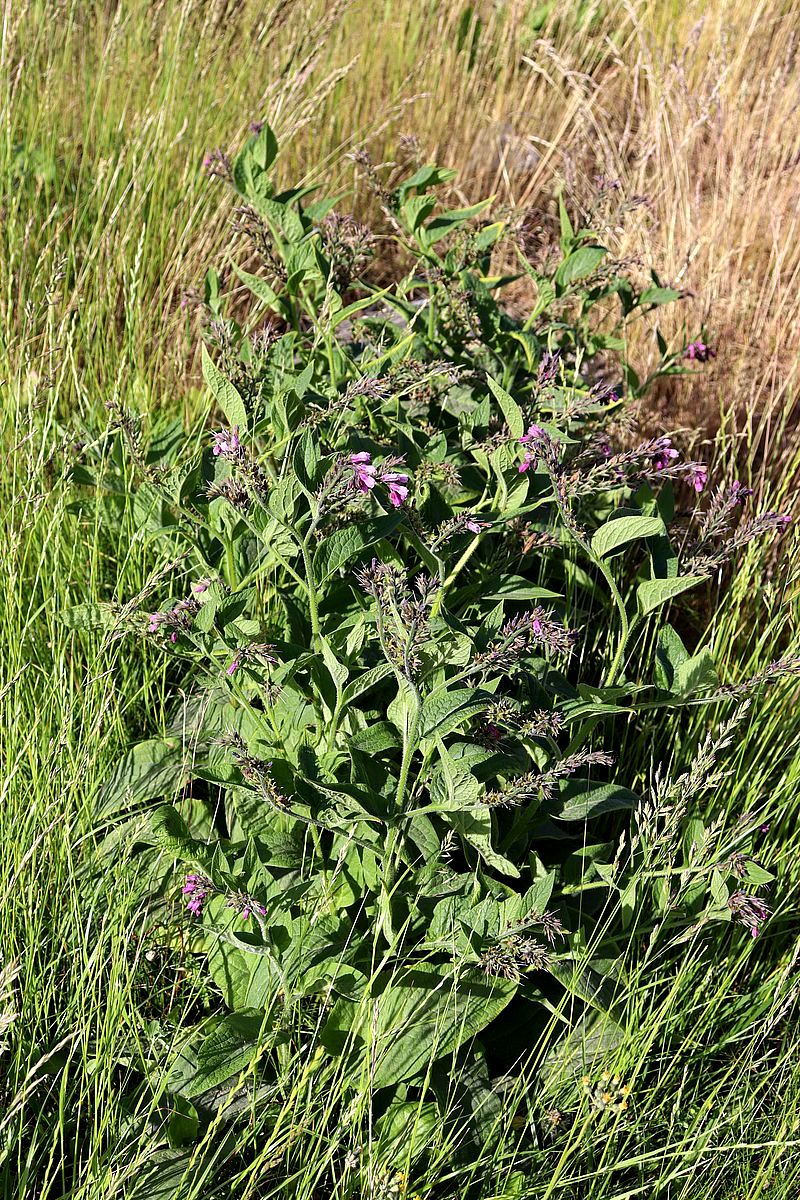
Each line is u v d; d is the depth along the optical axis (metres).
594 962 2.25
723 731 2.26
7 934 2.19
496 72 6.09
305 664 2.23
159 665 2.89
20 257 3.99
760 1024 2.40
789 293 4.60
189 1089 2.01
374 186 3.19
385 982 2.07
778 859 2.60
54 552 2.82
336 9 5.13
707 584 3.55
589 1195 1.99
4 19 4.51
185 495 2.52
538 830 2.38
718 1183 2.13
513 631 1.99
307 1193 1.88
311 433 2.05
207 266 4.23
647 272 4.45
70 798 2.42
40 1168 2.05
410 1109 2.04
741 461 3.95
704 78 5.57
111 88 4.98
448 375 2.73
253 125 3.02
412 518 2.26
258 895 2.15
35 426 3.13
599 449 2.63
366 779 2.07
